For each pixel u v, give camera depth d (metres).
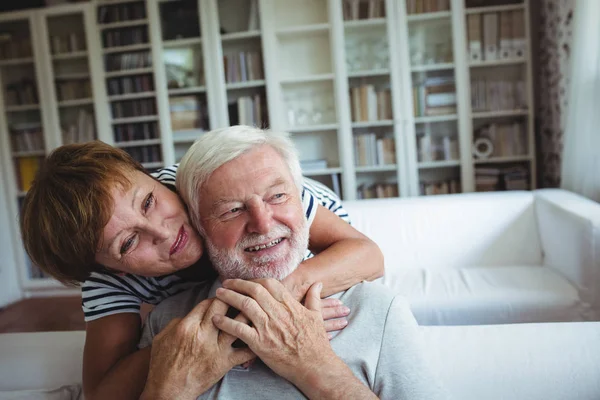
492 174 3.67
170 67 3.90
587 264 1.89
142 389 0.89
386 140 3.78
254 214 0.89
